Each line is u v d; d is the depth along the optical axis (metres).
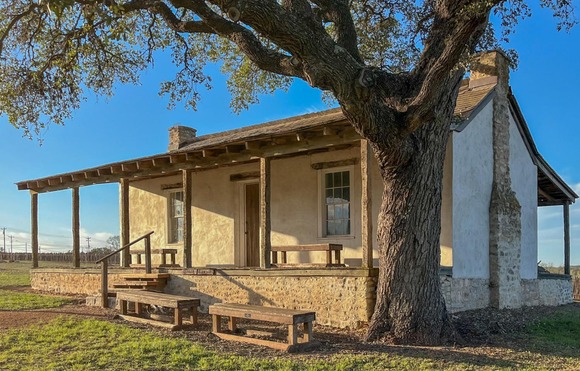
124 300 9.94
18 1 9.56
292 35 6.74
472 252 10.85
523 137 13.62
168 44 11.80
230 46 12.69
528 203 13.60
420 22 9.73
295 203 13.02
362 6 11.23
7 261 38.09
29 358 6.39
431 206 8.16
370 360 6.72
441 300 8.22
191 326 8.82
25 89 10.16
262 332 8.38
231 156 11.42
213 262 14.78
